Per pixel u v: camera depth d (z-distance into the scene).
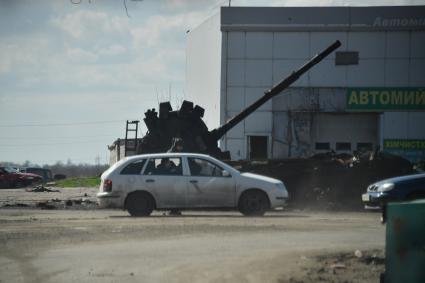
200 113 76.88
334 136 122.69
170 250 32.34
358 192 68.62
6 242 35.12
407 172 69.50
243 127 121.50
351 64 121.19
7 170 144.62
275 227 41.62
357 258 30.03
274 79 121.50
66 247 33.41
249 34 121.62
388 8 120.94
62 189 122.56
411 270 17.83
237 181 51.62
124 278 25.50
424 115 121.12
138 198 51.28
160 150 75.56
